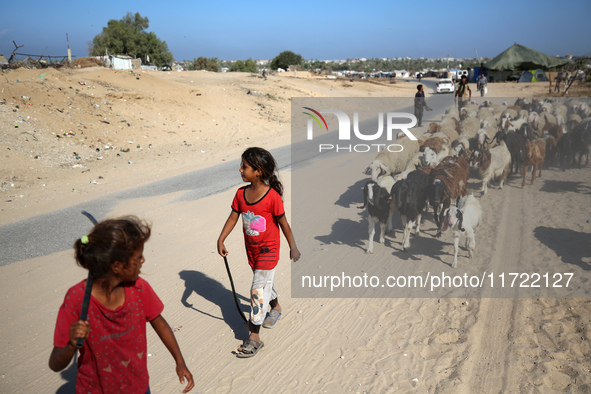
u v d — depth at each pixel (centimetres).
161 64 6569
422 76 6681
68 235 671
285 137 1850
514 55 3509
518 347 362
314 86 3753
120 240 185
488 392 312
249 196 356
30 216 780
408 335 391
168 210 791
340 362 354
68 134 1464
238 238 649
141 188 988
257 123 2184
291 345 381
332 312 435
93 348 195
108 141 1525
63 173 1159
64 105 1681
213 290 489
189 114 2114
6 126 1352
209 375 342
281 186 362
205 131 1920
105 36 6144
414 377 331
